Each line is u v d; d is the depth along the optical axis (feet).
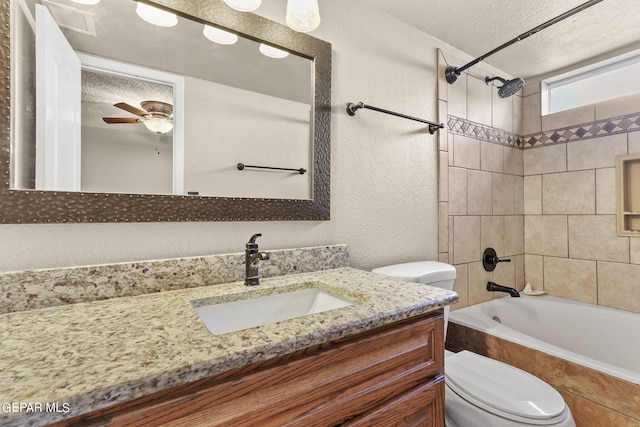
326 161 4.05
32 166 2.49
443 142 5.56
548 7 4.71
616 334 5.44
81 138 2.68
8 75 2.39
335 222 4.22
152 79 3.02
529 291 6.91
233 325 2.83
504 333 4.82
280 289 3.14
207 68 3.31
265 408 1.76
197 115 3.25
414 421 2.45
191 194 3.18
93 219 2.68
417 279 4.04
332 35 4.23
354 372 2.13
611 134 6.00
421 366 2.53
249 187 3.54
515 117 7.20
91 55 2.76
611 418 3.60
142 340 1.79
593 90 6.56
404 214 5.00
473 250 6.13
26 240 2.50
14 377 1.37
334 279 3.40
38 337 1.83
